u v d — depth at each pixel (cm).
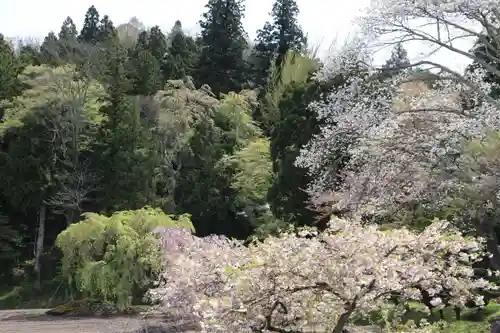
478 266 900
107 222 1300
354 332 547
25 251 2208
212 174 2086
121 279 1238
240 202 1989
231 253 511
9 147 2111
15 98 2172
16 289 1988
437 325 722
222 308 436
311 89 1359
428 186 883
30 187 2066
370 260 436
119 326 1062
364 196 910
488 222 838
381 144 904
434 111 938
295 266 445
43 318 1213
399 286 448
